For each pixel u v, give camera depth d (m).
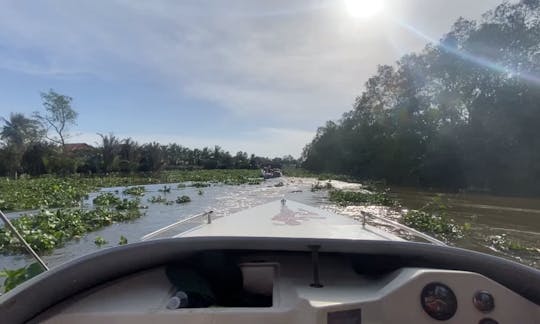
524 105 23.91
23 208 13.38
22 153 35.03
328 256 2.53
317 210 5.11
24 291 1.70
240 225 4.00
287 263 2.52
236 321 1.85
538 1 25.53
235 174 44.31
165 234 7.23
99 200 14.95
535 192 22.33
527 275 1.93
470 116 27.66
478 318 1.74
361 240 2.28
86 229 9.23
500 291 1.79
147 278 2.27
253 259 2.55
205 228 3.84
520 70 25.36
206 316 1.85
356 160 45.50
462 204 15.90
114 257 2.04
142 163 41.97
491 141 25.14
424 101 34.50
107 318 1.84
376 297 1.83
